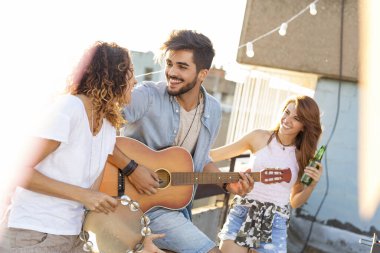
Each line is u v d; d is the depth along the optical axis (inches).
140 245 100.7
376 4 236.1
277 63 243.1
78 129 92.0
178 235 129.3
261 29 243.3
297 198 154.9
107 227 97.7
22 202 91.0
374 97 239.5
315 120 149.9
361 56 238.7
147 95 129.2
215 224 228.4
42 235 90.9
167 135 132.9
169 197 132.0
